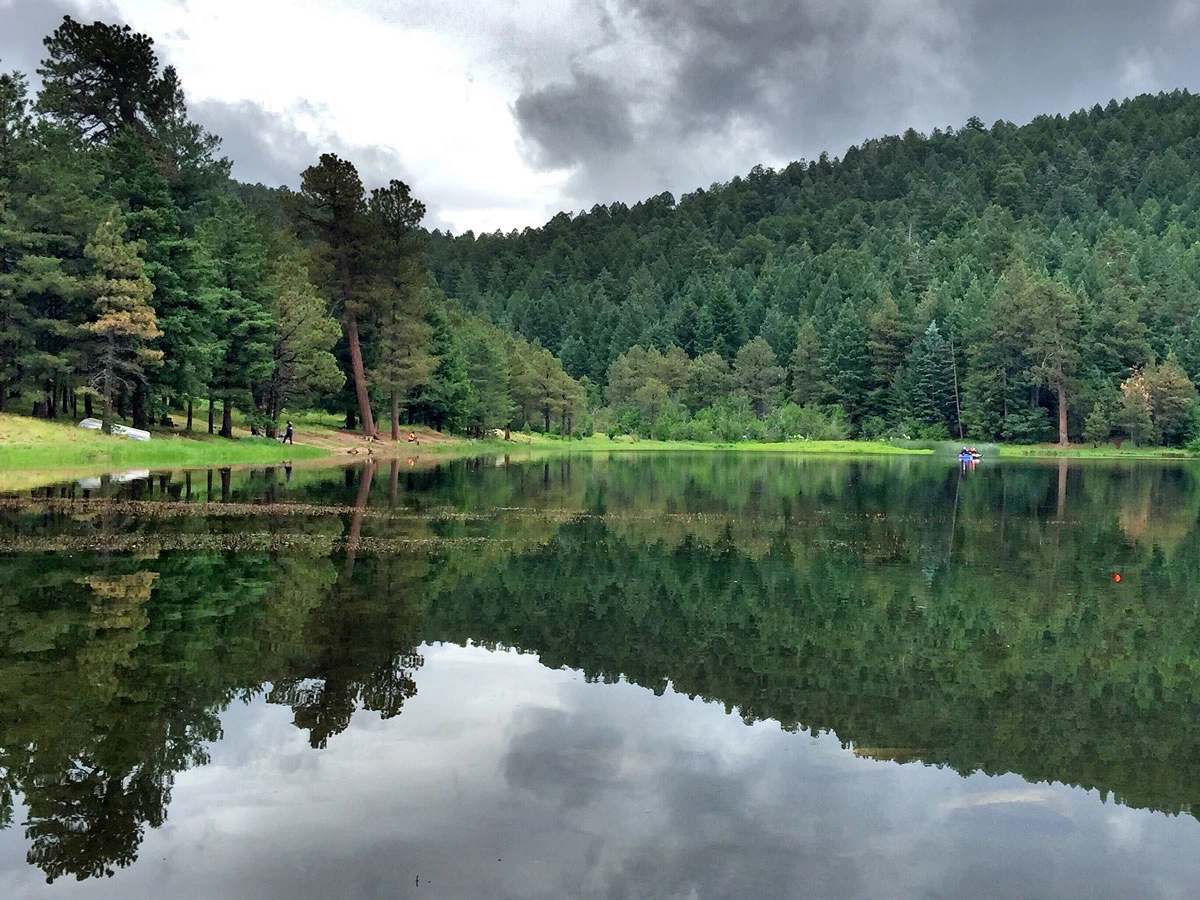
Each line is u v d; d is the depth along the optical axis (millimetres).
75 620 11039
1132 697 9250
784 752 7551
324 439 57844
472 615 12195
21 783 6457
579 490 34688
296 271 53500
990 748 7766
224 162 58375
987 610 13359
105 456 36188
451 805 6281
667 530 22328
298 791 6445
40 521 19641
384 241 60688
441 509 25516
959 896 5238
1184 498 36125
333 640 10555
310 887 5117
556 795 6523
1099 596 14578
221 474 34531
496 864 5449
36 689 8430
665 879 5305
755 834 5984
